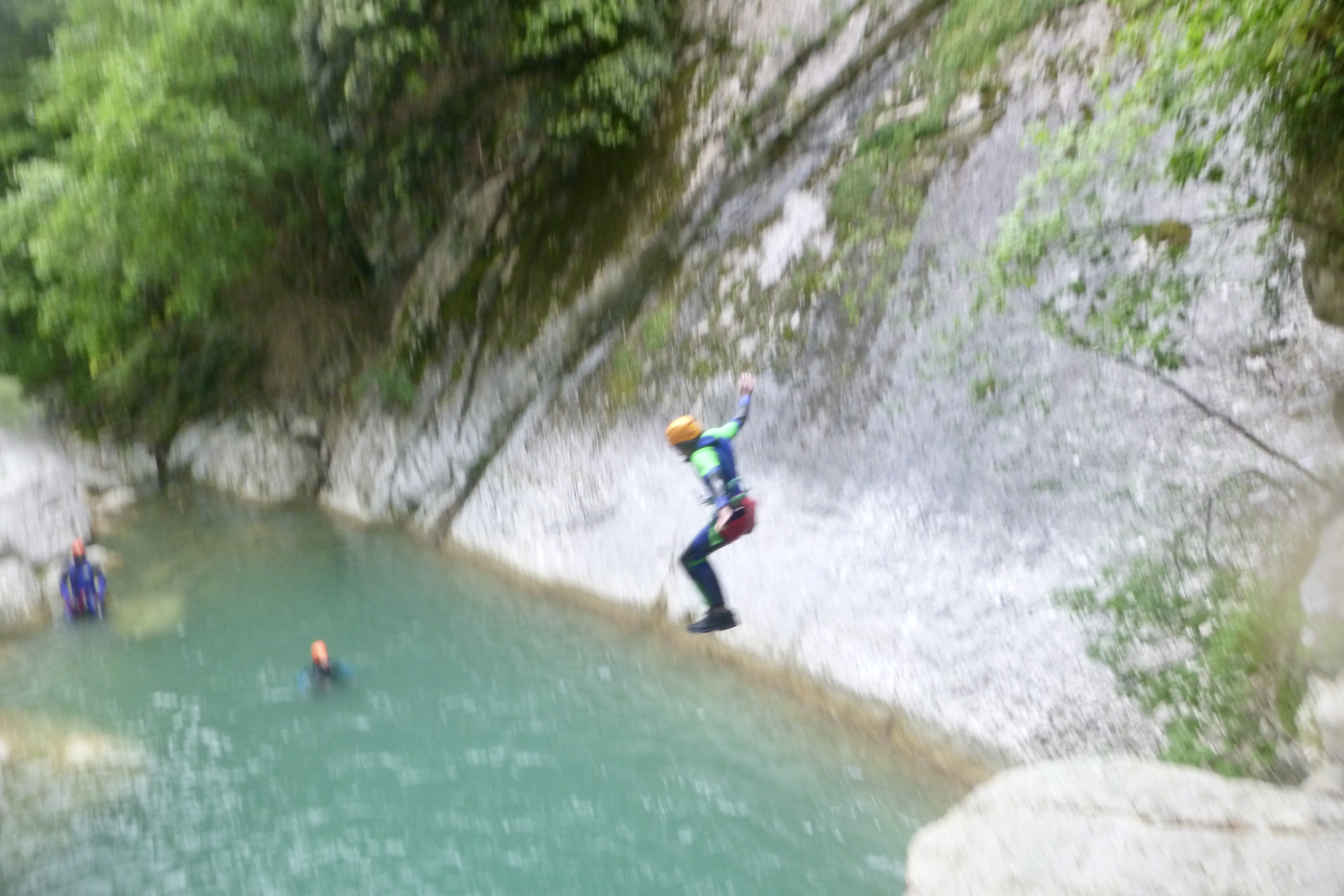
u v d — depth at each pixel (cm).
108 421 2072
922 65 1084
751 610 968
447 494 1433
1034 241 682
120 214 1411
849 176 1090
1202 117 605
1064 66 941
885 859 681
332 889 707
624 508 1159
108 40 1551
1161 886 422
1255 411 710
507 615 1158
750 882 680
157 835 777
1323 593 573
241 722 956
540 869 714
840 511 959
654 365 1209
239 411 1920
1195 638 664
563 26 1166
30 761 887
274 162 1452
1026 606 784
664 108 1291
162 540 1574
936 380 928
